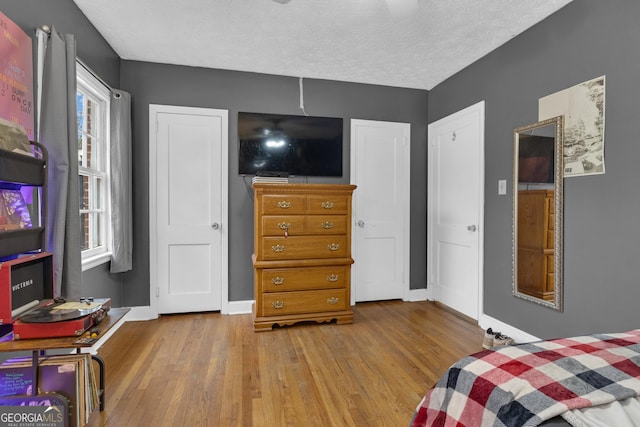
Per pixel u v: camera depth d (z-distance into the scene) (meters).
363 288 3.67
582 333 2.14
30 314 1.32
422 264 3.85
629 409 0.82
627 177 1.88
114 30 2.58
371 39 2.71
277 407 1.78
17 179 1.37
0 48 1.49
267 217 2.87
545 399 0.84
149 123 3.11
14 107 1.59
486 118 2.96
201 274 3.27
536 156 2.45
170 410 1.74
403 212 3.78
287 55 2.99
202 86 3.23
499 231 2.82
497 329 2.82
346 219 3.05
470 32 2.59
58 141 1.81
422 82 3.63
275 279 2.89
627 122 1.88
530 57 2.51
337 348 2.51
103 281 2.75
